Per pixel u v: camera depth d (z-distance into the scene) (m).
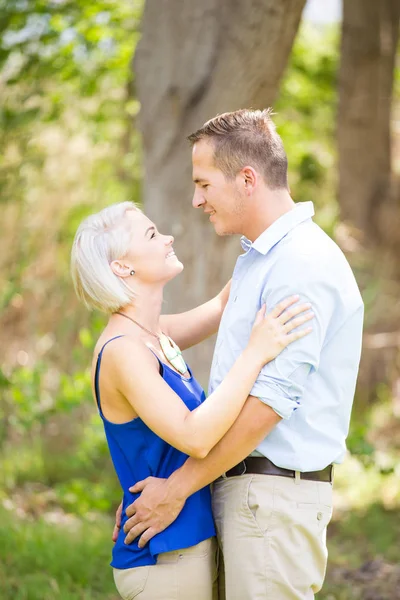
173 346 3.41
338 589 5.81
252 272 3.28
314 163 14.24
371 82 13.38
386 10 13.49
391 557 6.47
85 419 8.91
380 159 13.53
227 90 6.01
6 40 8.66
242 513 3.17
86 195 9.95
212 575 3.28
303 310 3.04
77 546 5.79
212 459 3.05
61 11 8.67
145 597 3.19
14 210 9.67
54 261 9.70
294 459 3.13
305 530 3.16
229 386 2.99
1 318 9.49
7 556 5.59
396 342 11.34
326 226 12.12
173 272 3.33
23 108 9.13
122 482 3.31
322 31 15.93
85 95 9.44
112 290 3.20
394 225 13.20
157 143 6.37
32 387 7.46
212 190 3.29
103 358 3.16
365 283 11.48
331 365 3.19
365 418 10.66
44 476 8.27
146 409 3.04
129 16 9.02
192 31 6.11
